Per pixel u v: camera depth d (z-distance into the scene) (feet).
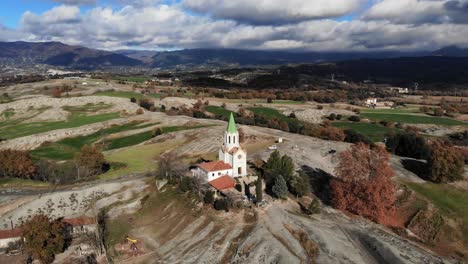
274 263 218.59
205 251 238.48
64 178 386.93
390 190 293.64
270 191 314.35
